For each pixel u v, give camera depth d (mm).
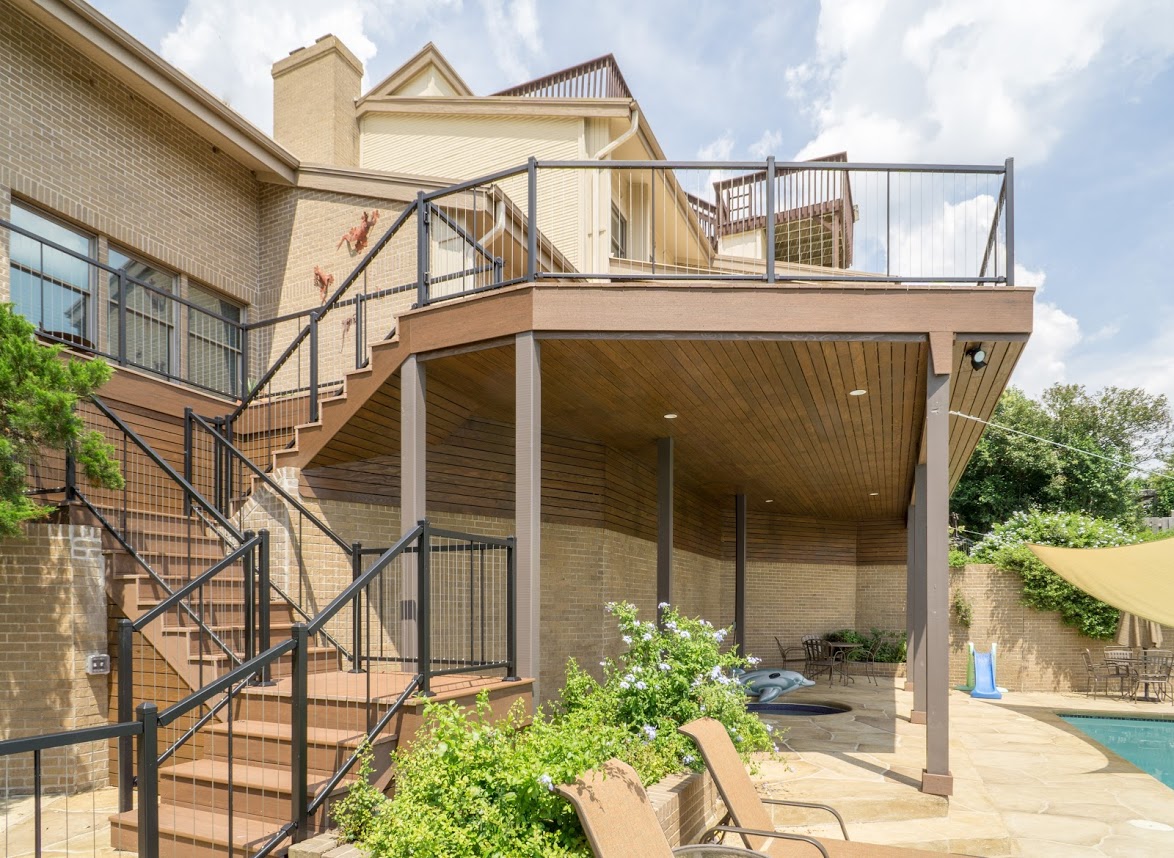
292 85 14234
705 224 14219
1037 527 17938
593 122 13539
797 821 6102
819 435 10133
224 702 5402
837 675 16734
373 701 4988
